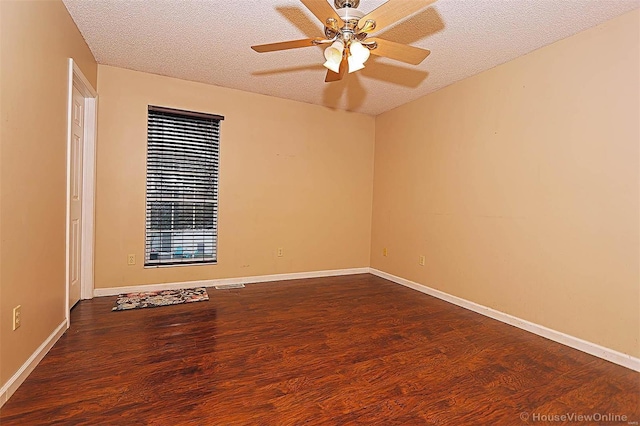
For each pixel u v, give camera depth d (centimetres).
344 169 479
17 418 156
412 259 417
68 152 251
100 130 343
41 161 207
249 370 208
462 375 207
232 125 405
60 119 236
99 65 339
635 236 219
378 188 486
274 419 162
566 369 217
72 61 253
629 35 223
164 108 368
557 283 263
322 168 463
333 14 178
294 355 229
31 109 193
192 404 172
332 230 474
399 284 434
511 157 300
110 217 351
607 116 233
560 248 261
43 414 160
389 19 180
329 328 279
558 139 263
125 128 354
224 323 285
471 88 340
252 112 415
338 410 170
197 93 384
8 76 168
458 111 356
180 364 212
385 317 309
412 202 420
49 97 216
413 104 422
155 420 158
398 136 448
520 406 176
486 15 231
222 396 179
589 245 243
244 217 417
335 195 474
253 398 178
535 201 279
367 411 170
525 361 227
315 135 456
